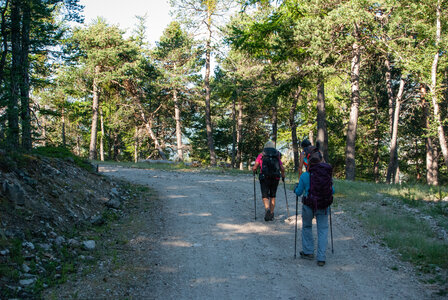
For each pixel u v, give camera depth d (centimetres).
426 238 607
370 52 1911
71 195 722
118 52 2958
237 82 2786
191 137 4109
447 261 500
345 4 1480
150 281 449
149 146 4006
